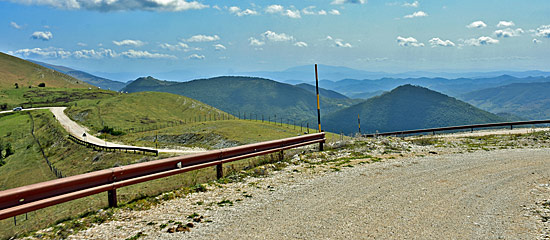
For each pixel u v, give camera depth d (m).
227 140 81.25
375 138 21.22
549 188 9.66
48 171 69.06
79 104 181.12
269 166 12.82
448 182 10.51
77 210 9.72
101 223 7.33
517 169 12.31
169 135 97.31
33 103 188.75
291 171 12.20
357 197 8.91
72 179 7.56
